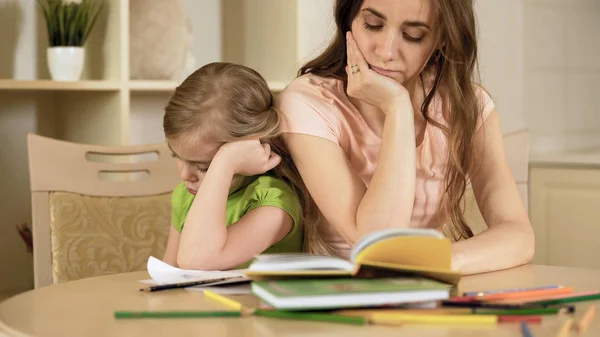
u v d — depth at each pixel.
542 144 3.63
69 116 2.82
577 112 3.73
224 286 1.27
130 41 2.68
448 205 1.72
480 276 1.39
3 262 2.79
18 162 2.80
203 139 1.55
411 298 1.02
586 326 1.00
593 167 3.05
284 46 2.84
